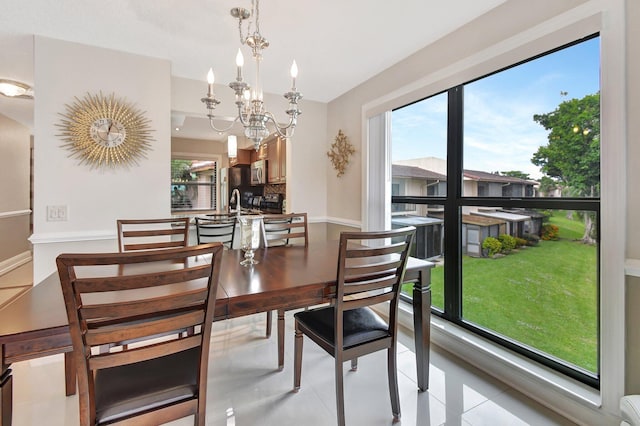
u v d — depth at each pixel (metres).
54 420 1.62
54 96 2.36
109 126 2.52
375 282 1.55
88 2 1.90
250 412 1.69
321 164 3.87
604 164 1.46
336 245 2.48
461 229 2.35
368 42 2.40
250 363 2.17
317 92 3.50
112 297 1.25
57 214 2.39
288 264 1.81
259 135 1.76
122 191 2.59
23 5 1.93
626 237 1.41
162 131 2.71
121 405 1.06
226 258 1.97
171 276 1.01
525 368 1.83
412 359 2.24
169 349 1.10
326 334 1.62
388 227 2.89
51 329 1.00
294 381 1.89
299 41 2.38
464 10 1.99
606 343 1.47
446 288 2.45
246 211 5.96
